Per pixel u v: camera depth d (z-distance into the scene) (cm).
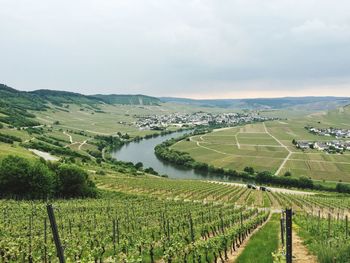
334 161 16288
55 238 1160
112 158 16550
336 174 13775
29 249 2277
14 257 2291
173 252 2111
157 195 8500
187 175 14212
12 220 3819
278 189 11700
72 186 7075
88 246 2628
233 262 2020
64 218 4022
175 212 4947
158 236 3084
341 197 9788
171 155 17025
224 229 3491
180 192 8981
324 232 2786
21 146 13688
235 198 8488
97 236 3038
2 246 2359
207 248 2136
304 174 13725
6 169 6331
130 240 2825
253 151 18875
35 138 16938
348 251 1614
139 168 14812
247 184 11806
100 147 19575
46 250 2291
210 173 14738
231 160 16512
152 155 18425
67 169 7100
